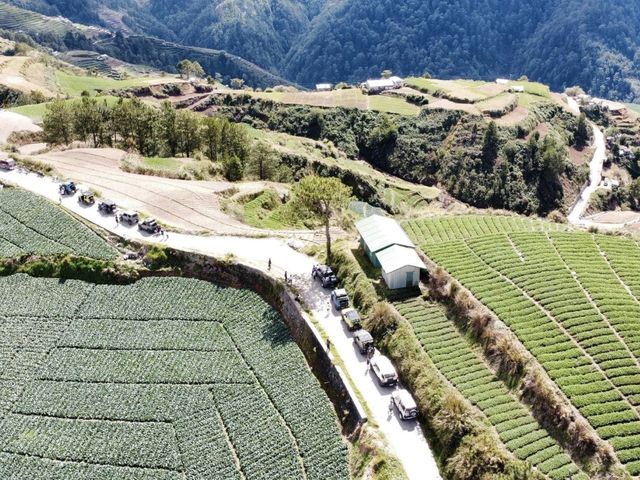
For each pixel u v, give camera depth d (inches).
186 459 2325.3
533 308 2834.6
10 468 2304.4
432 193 7037.4
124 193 4254.4
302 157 6461.6
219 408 2549.2
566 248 3405.5
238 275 3284.9
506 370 2498.8
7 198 3937.0
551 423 2244.1
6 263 3388.3
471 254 3339.1
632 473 2012.8
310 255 3548.2
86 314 3070.9
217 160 5959.6
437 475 2165.4
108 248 3474.4
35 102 7253.9
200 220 3988.7
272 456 2320.4
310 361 2770.7
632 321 2726.4
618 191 7470.5
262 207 4670.3
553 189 7190.0
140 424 2485.2
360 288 3127.5
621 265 3225.9
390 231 3393.2
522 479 2005.4
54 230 3619.6
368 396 2493.8
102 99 7480.3
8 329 2977.4
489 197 7071.9
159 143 5797.2
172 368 2743.6
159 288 3240.7
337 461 2281.0
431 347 2664.9
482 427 2220.7
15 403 2586.1
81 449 2380.7
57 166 4714.6
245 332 2947.8
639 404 2274.9
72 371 2738.7
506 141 7573.8
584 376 2399.1
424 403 2402.8
